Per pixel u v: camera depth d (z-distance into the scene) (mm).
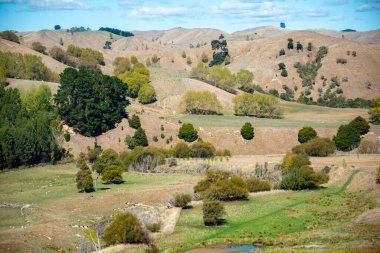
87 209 107312
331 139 177125
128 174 149125
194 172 148375
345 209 107750
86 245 85875
